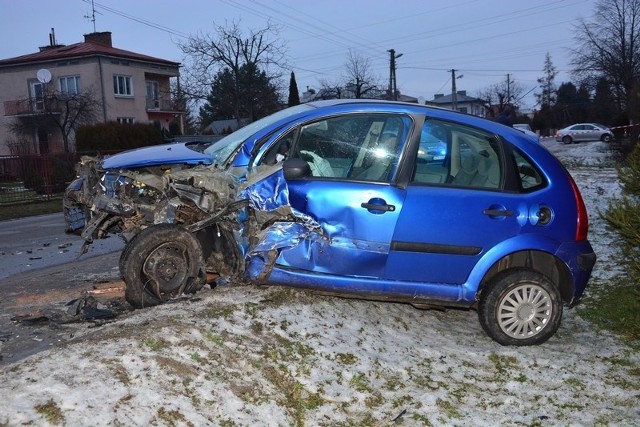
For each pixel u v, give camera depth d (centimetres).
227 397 371
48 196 2056
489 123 532
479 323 560
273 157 511
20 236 1194
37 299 608
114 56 4266
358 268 489
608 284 671
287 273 488
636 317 561
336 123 518
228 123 5300
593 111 4953
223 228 506
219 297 493
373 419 390
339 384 421
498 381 454
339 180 494
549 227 513
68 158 2117
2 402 317
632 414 411
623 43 4003
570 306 538
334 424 381
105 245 998
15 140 4297
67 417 313
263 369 411
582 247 525
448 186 502
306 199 486
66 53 4216
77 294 621
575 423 396
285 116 534
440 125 515
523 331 510
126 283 486
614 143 2295
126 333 413
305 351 447
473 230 497
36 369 356
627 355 502
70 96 4038
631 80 3834
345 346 466
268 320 469
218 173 504
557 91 7906
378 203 485
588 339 539
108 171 522
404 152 501
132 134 2925
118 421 321
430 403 413
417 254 492
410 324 544
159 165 525
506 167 516
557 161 536
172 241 492
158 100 4756
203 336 420
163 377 367
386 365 455
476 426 389
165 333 411
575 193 528
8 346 467
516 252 509
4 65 4350
